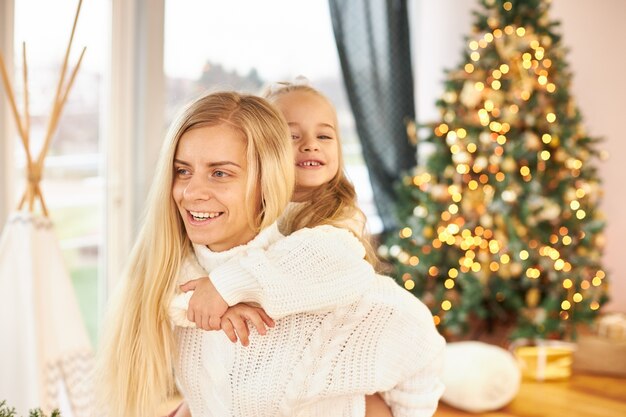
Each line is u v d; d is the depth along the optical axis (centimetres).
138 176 402
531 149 450
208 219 133
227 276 125
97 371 150
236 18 455
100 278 397
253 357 138
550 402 395
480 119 453
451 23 560
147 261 141
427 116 566
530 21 461
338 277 130
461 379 379
